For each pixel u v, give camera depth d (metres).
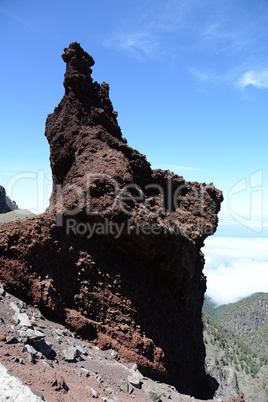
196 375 25.97
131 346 17.34
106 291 18.25
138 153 22.72
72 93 21.39
